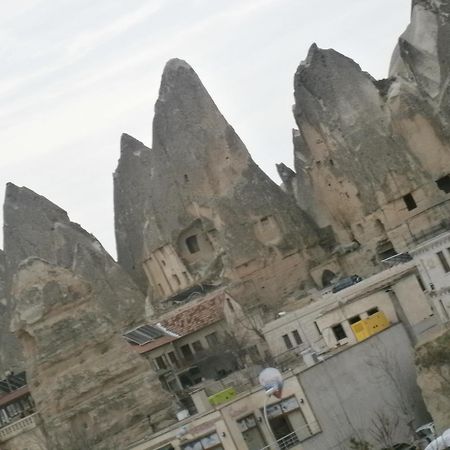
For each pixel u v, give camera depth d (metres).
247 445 60.44
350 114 113.00
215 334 87.75
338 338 70.62
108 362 73.88
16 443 73.94
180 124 124.81
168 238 123.19
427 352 61.00
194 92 125.88
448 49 112.75
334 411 61.47
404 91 111.56
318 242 115.44
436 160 109.69
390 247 109.38
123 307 116.94
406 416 62.72
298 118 117.06
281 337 81.25
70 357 73.81
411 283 69.12
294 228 115.69
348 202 112.38
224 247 117.50
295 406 61.03
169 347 86.75
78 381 73.31
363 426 61.72
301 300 100.69
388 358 64.06
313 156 116.12
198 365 85.44
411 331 66.81
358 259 110.81
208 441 60.75
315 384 61.47
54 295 74.81
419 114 110.12
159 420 72.50
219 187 121.19
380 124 111.69
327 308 76.75
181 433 61.16
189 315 90.75
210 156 122.38
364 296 70.50
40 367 74.00
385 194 109.31
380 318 69.12
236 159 121.44
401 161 109.50
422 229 107.50
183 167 123.50
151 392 73.31
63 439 72.38
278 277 114.88
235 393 66.00
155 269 124.94
